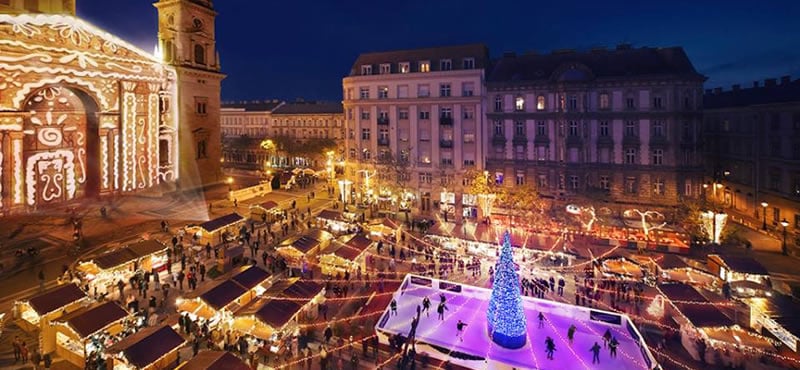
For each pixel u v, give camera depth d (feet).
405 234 148.36
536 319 92.07
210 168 209.87
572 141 162.20
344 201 182.91
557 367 74.74
